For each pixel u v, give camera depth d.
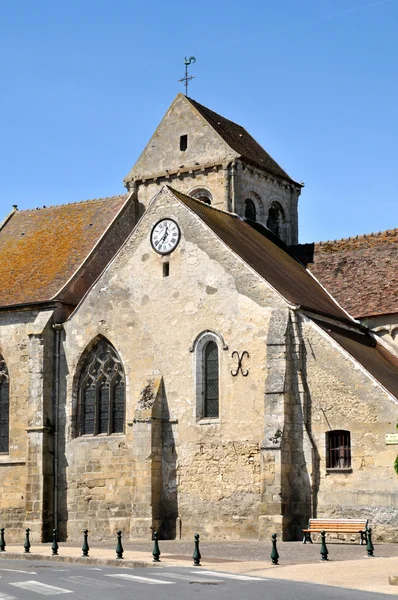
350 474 37.88
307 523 38.31
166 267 43.53
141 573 28.05
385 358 42.88
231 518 40.06
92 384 45.41
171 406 42.28
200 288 42.34
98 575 27.39
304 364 39.62
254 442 39.94
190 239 43.00
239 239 45.75
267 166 54.09
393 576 24.69
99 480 44.12
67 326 45.94
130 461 43.41
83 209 53.50
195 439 41.47
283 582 25.20
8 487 46.09
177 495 41.56
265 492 38.38
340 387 38.66
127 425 43.56
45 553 36.06
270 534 37.97
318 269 49.19
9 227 54.69
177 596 22.02
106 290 45.09
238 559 32.44
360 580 25.30
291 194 55.97
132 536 41.28
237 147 52.75
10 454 46.34
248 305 40.94
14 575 27.67
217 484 40.62
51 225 53.22
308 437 38.84
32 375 45.69
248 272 41.22
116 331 44.47
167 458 42.00
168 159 53.22
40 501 44.53
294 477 38.91
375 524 36.97
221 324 41.47
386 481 37.03
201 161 52.06
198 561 30.52
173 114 53.59
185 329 42.50
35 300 47.06
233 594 22.36
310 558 32.06
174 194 44.12
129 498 43.22
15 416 46.56
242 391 40.56
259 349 40.34
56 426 45.53
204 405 41.72
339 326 43.19
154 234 44.03
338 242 50.50
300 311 40.16
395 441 37.03
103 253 49.88
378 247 48.53
